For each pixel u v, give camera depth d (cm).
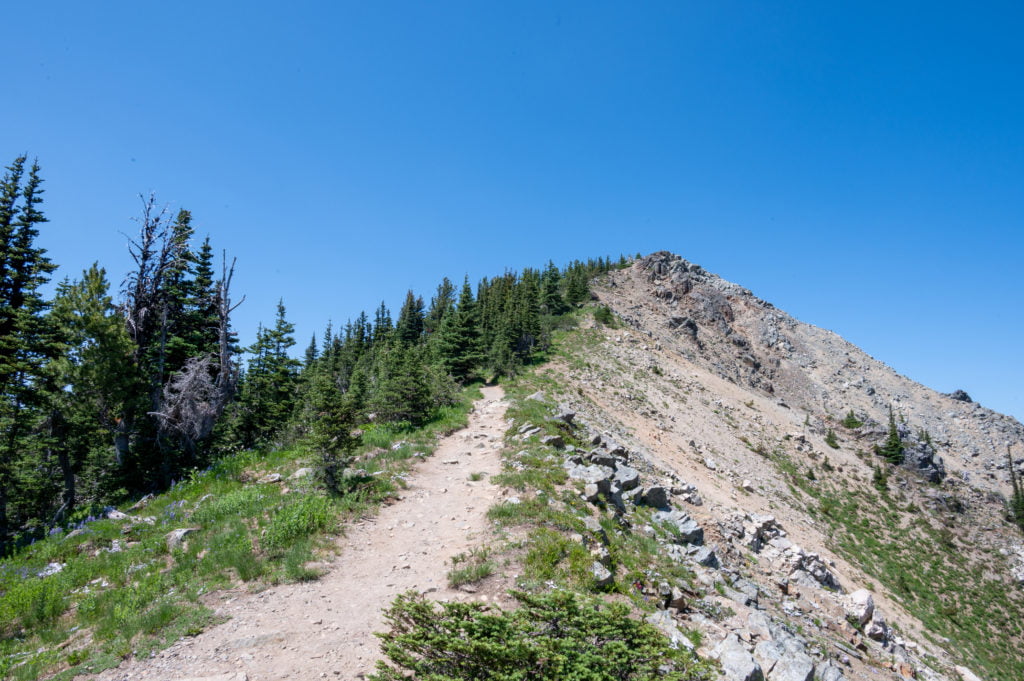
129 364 2330
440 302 9981
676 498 2655
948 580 4078
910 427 11931
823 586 2330
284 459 2280
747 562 2167
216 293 3017
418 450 2202
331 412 1694
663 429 4431
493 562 1141
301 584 1101
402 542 1351
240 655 839
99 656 836
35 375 2448
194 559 1244
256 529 1387
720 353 10425
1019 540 5231
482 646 601
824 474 5509
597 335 7150
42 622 1005
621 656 641
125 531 1502
